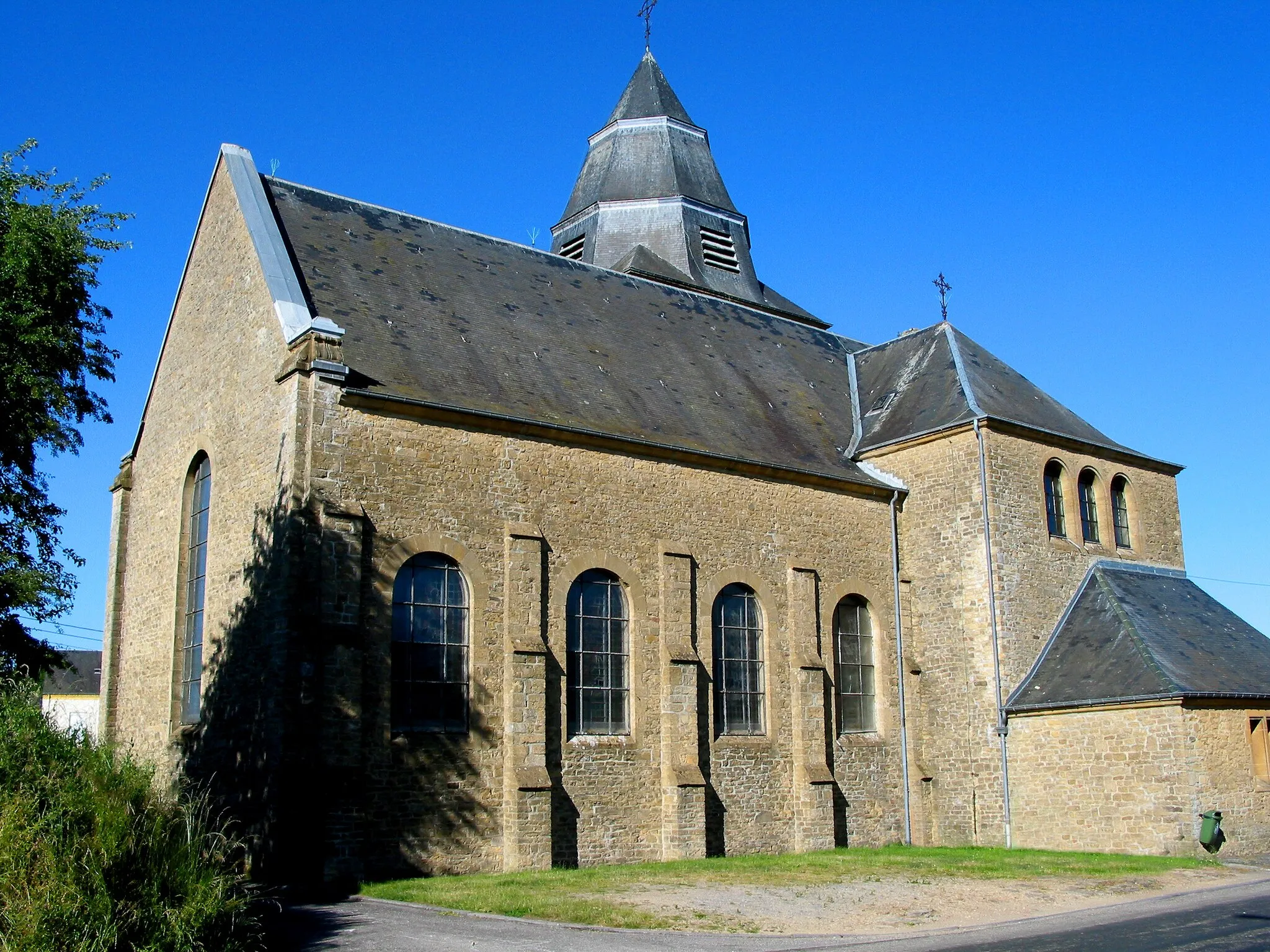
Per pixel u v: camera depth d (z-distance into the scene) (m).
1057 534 26.84
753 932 13.91
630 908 15.12
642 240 34.06
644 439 22.77
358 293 22.50
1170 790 21.73
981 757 24.75
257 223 22.06
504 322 24.55
